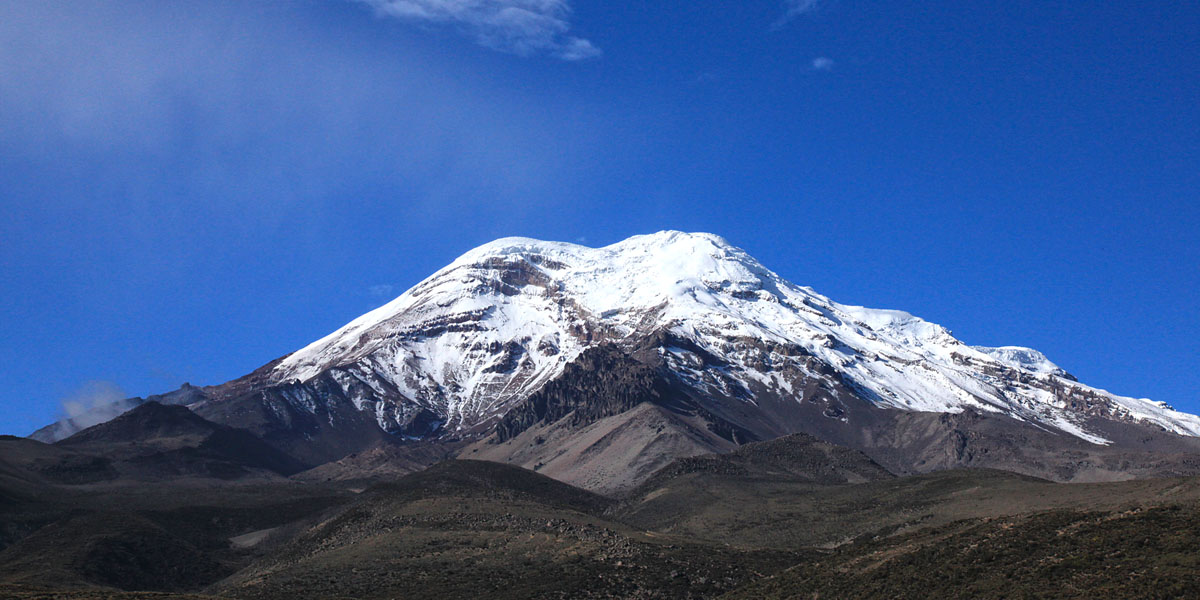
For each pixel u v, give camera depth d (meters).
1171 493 184.88
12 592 157.75
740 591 159.38
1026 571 132.38
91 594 159.50
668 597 173.88
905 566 144.50
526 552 197.50
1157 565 124.81
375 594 183.00
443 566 193.88
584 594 175.25
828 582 149.25
